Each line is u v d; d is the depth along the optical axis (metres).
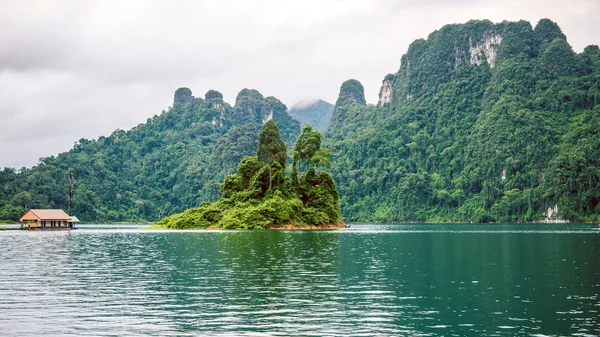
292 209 129.12
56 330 21.77
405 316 24.27
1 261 48.50
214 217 132.25
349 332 21.39
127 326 22.36
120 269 41.53
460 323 22.92
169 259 49.31
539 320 23.48
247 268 41.66
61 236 98.00
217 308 25.88
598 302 27.52
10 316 24.23
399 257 51.50
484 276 37.28
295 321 23.20
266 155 142.00
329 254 54.34
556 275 37.78
